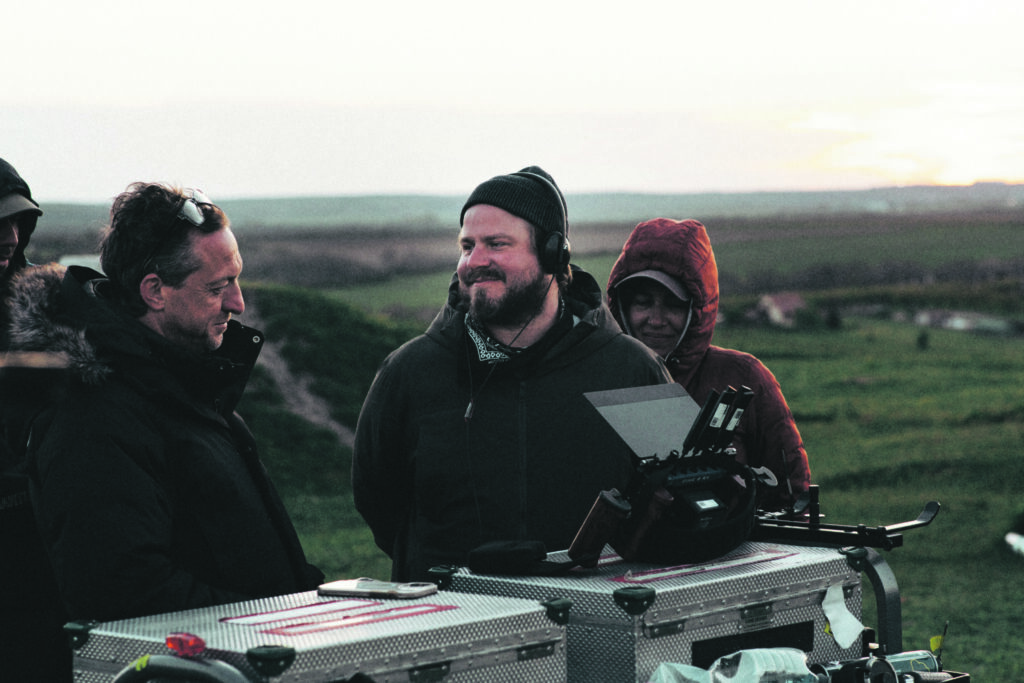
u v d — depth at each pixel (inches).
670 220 140.5
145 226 83.3
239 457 88.0
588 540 76.2
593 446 103.7
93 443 76.5
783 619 76.8
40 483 77.4
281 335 1465.3
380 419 110.9
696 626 71.1
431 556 105.0
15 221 105.2
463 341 107.3
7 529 93.6
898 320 3198.8
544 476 102.9
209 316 85.7
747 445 132.4
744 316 3110.2
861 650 82.0
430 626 61.8
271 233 5088.6
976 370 2228.1
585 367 106.2
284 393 1312.7
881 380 2090.3
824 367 2317.9
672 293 131.5
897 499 911.7
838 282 4052.7
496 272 102.0
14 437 82.3
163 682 59.0
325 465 1107.9
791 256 4591.5
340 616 65.2
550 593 72.0
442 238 5078.7
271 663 54.7
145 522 75.8
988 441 1320.1
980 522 748.0
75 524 74.2
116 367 80.8
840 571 80.7
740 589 73.5
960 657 377.7
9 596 93.6
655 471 77.3
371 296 3631.9
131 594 73.5
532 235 103.0
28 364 78.0
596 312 109.6
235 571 83.4
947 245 4749.0
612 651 68.8
